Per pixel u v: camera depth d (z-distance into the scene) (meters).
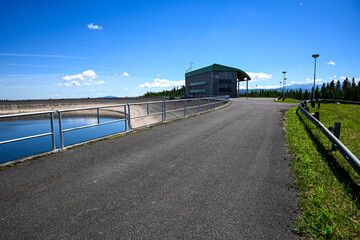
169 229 2.99
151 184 4.43
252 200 3.77
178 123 13.22
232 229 2.99
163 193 4.04
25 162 5.86
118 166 5.53
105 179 4.70
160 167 5.44
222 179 4.66
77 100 107.31
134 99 97.50
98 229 2.99
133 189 4.21
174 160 5.98
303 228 3.00
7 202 3.72
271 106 28.25
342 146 5.21
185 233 2.90
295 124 11.70
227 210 3.46
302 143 7.50
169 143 8.00
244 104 33.31
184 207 3.55
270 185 4.35
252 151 6.77
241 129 10.69
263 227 3.04
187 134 9.64
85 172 5.12
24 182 4.54
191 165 5.55
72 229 2.99
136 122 36.97
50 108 92.06
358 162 4.11
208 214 3.35
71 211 3.44
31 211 3.44
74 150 7.11
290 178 4.68
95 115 62.31
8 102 98.06
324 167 5.22
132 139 8.76
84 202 3.72
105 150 7.09
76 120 52.22
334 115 19.11
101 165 5.62
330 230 2.88
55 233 2.91
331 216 3.21
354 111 30.48
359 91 95.00
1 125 52.53
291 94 118.56
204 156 6.31
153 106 53.34
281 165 5.48
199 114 18.55
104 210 3.47
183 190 4.16
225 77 85.62
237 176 4.81
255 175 4.86
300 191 4.09
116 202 3.72
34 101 105.19
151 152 6.80
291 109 22.03
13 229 2.99
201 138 8.75
